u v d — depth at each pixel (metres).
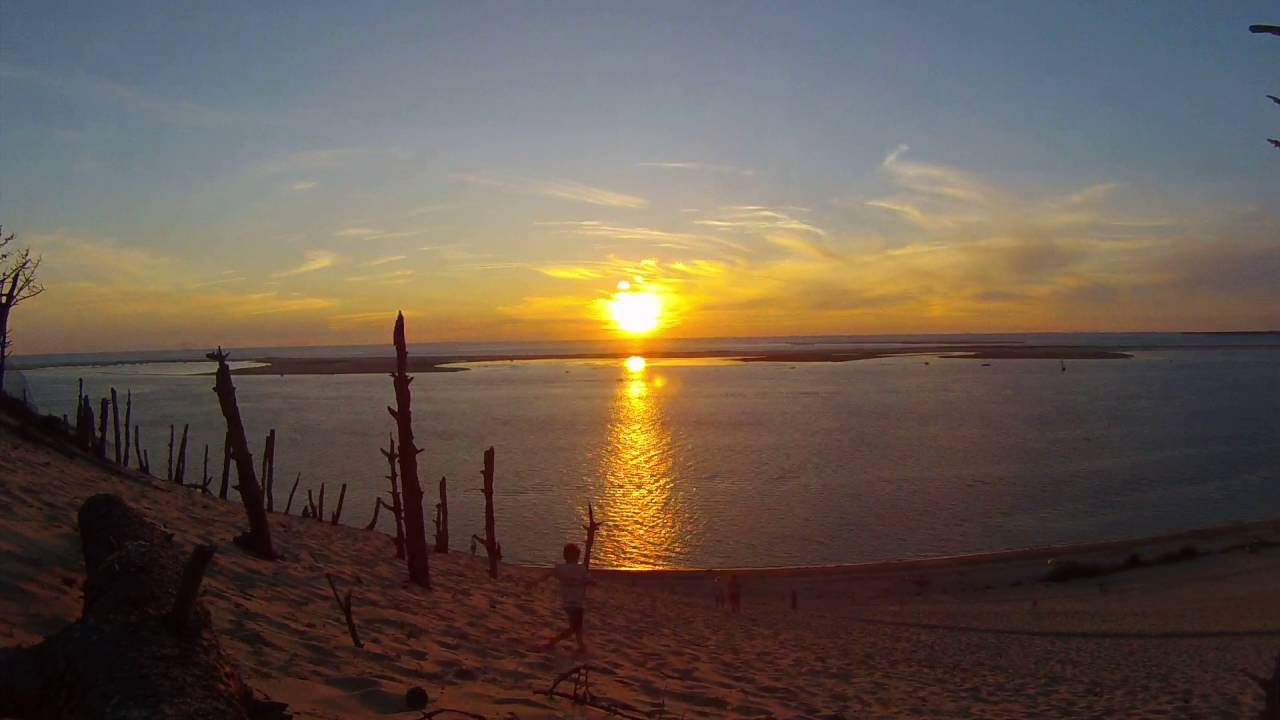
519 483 47.84
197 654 4.98
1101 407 87.62
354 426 71.94
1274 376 132.25
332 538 18.92
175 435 62.31
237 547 12.97
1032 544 35.66
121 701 4.41
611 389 118.88
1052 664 16.38
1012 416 80.25
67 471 15.56
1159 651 18.12
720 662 12.76
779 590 28.55
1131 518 40.06
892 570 31.05
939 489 46.19
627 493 45.16
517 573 22.44
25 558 8.23
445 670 8.27
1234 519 39.75
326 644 8.26
